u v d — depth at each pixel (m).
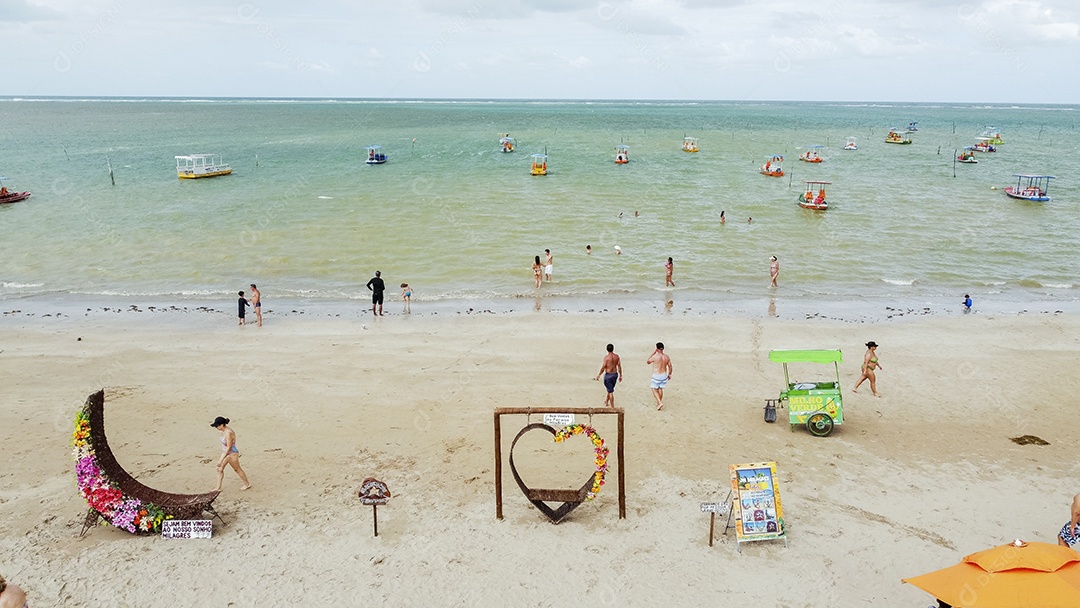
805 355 15.23
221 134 116.88
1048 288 29.20
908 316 24.95
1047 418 16.30
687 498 12.85
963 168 69.38
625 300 26.98
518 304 26.42
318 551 11.30
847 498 12.82
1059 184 57.81
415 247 34.59
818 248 35.00
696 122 167.25
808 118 197.75
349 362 19.83
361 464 14.09
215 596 10.21
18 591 8.28
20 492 12.98
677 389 17.97
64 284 29.23
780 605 10.05
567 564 10.98
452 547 11.41
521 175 60.56
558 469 13.88
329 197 48.50
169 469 13.77
